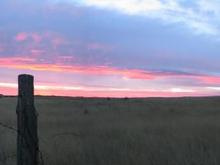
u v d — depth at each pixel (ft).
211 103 138.41
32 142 19.29
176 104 139.23
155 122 63.31
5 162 31.40
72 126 67.46
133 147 36.58
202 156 31.58
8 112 91.35
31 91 19.36
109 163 31.19
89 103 156.15
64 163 31.68
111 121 74.79
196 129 49.55
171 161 30.99
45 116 90.63
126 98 214.90
